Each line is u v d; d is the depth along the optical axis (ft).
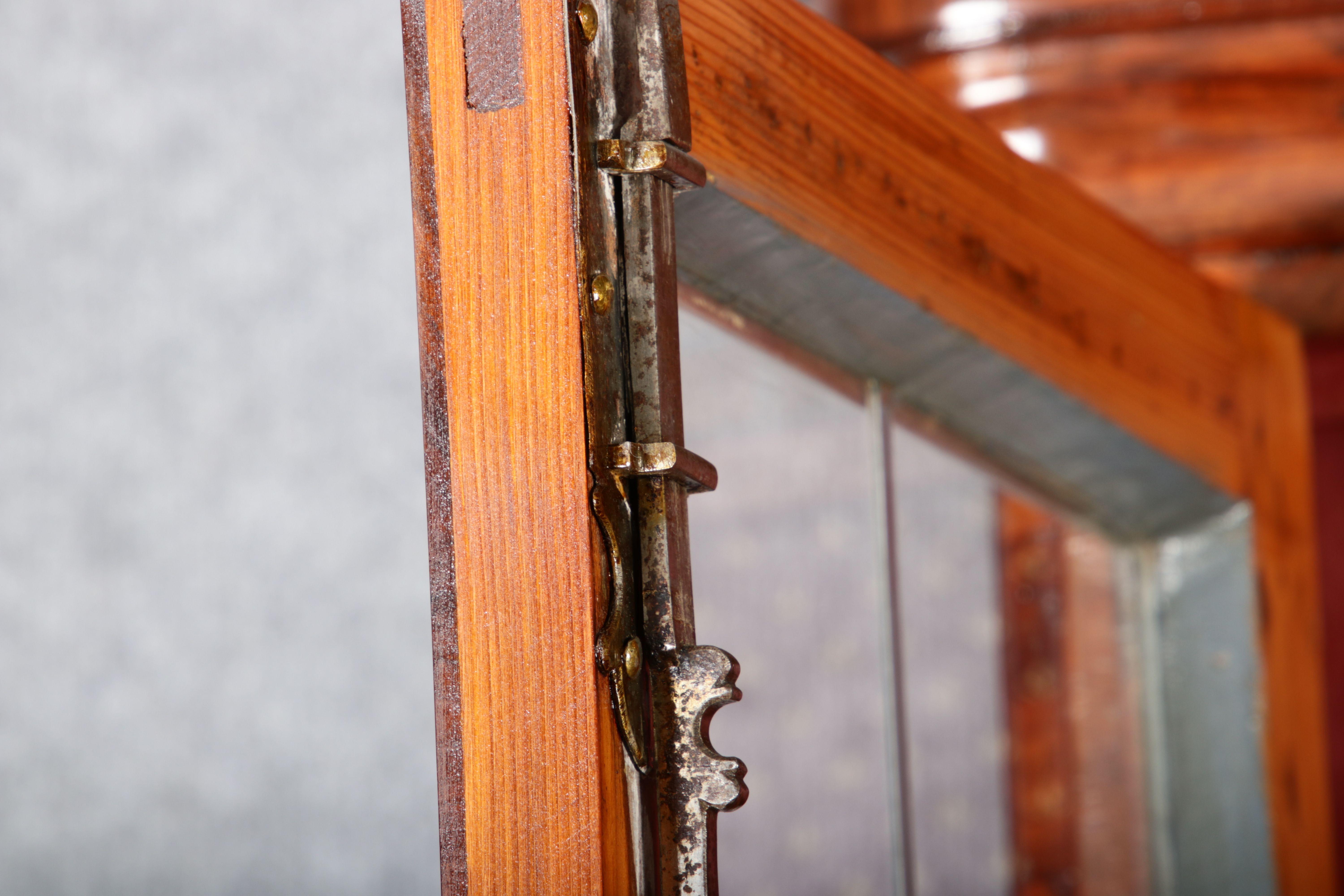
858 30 2.94
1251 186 2.90
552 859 1.74
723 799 1.76
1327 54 2.73
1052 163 2.90
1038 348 2.21
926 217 2.08
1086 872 3.45
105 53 3.59
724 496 4.17
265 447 3.50
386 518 3.43
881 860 4.27
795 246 1.97
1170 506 2.74
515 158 1.77
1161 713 3.05
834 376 2.20
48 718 3.59
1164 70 2.78
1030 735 3.73
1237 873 2.85
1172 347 2.40
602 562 1.76
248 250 3.52
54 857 3.57
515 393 1.76
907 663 3.86
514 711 1.75
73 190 3.60
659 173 1.79
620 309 1.79
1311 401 3.86
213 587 3.53
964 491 3.72
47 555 3.60
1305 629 2.77
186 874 3.52
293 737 3.46
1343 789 3.89
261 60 3.51
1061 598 3.52
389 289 3.43
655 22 1.79
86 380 3.59
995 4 2.81
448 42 1.79
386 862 3.38
